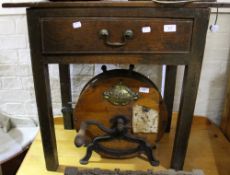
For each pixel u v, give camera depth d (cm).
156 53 75
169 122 115
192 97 81
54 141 92
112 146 98
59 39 74
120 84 89
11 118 132
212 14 112
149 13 71
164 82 115
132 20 72
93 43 74
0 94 126
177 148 90
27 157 103
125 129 92
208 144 113
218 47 119
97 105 92
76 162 100
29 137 126
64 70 108
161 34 73
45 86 80
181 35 73
